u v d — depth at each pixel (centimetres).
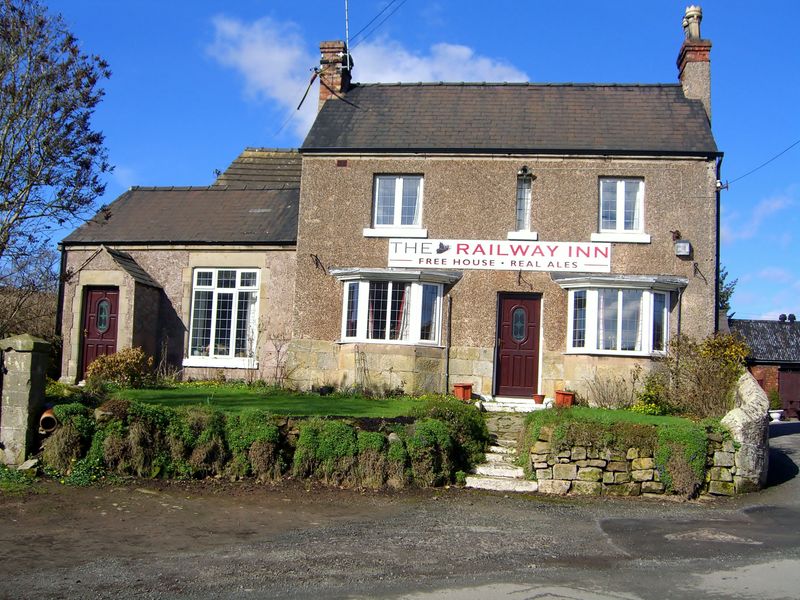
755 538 894
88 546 799
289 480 1133
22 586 673
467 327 1786
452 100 1992
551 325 1764
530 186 1817
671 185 1764
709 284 1734
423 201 1834
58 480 1069
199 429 1145
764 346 3734
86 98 1642
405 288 1800
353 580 708
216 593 666
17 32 1580
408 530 900
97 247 2005
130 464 1113
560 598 665
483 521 957
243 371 1934
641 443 1152
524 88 2012
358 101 2009
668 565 775
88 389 1405
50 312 2242
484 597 666
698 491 1149
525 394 1775
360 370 1758
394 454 1138
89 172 1681
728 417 1200
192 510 966
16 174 1614
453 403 1311
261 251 1962
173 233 2008
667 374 1592
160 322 1995
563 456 1157
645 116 1880
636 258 1758
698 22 1956
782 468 1320
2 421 1105
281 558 772
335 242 1852
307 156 1881
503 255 1791
